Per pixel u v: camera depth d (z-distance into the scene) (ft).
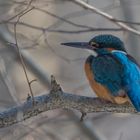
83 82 54.13
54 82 32.04
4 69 39.88
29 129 40.52
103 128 52.80
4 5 44.39
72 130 45.34
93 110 33.12
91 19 55.06
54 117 43.47
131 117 53.93
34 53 54.49
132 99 33.55
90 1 52.49
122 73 34.53
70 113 44.14
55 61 54.90
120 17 50.88
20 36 44.93
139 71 34.81
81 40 54.19
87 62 35.88
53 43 54.03
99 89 34.94
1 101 42.27
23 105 31.89
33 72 46.44
